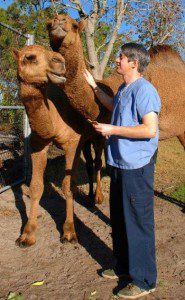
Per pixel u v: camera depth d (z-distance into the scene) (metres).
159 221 5.96
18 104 7.64
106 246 4.93
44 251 4.70
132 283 3.73
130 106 3.49
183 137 6.66
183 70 6.48
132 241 3.58
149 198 3.53
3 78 7.29
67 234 4.95
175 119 6.30
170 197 7.24
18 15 16.39
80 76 4.56
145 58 3.54
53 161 8.96
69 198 4.99
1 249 4.68
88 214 6.08
